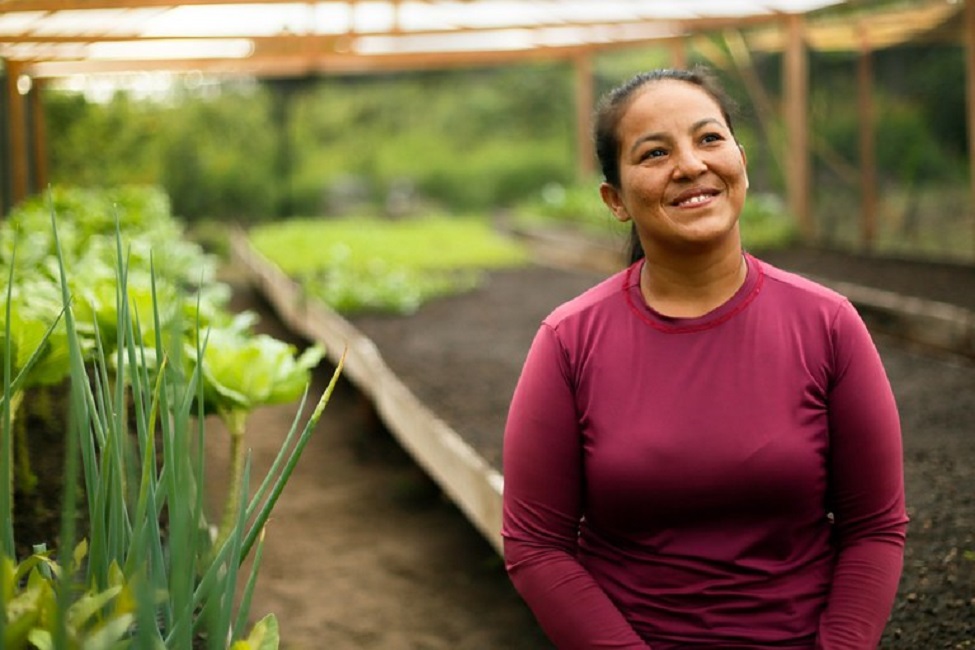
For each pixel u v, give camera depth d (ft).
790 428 5.01
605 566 5.37
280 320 27.66
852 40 31.07
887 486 5.14
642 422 5.10
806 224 32.81
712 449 5.00
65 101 39.68
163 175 51.37
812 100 35.81
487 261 33.24
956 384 16.17
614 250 30.66
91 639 3.64
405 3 24.40
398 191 59.88
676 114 5.17
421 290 26.99
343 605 10.82
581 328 5.33
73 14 22.99
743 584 5.07
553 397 5.30
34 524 8.28
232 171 54.19
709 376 5.08
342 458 15.96
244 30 28.07
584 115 44.09
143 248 12.03
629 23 29.50
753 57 40.29
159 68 35.24
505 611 10.79
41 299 8.17
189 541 4.31
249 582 4.65
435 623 10.47
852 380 5.07
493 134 66.33
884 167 42.45
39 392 11.75
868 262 27.45
